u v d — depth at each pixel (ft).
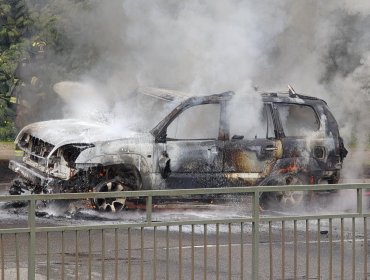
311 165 80.12
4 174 101.30
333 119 82.33
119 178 74.13
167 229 42.09
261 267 56.75
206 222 42.73
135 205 75.00
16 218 72.23
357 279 54.54
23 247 60.64
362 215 45.88
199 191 42.47
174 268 55.72
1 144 122.11
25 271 53.42
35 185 76.33
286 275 54.65
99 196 40.81
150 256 59.16
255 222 43.50
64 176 72.64
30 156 79.41
